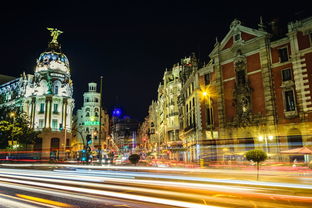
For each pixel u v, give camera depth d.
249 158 18.17
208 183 14.07
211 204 9.14
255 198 10.23
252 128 34.06
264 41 34.16
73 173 21.59
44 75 76.12
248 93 34.97
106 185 14.10
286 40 32.66
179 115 59.75
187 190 12.09
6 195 11.30
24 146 63.44
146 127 125.75
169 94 69.50
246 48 36.38
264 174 20.95
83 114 103.06
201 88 42.28
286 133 31.09
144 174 20.36
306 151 23.41
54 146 72.00
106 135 116.94
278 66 32.97
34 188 13.50
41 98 74.00
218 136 37.97
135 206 8.96
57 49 83.81
